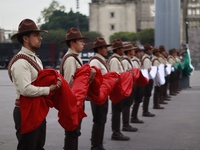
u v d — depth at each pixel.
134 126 13.38
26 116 5.89
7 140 10.94
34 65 5.96
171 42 28.11
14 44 72.00
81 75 7.44
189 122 14.18
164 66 19.41
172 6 28.08
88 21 145.38
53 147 10.13
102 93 8.55
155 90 17.77
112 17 143.12
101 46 9.37
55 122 13.91
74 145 7.71
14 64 5.90
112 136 11.07
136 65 13.31
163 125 13.57
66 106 6.21
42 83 5.95
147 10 148.50
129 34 129.12
